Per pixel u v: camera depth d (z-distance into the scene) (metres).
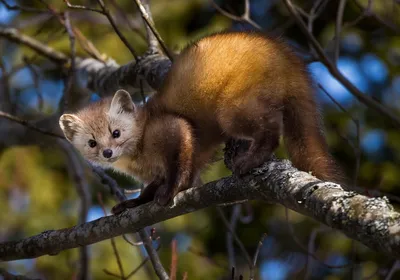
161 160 9.46
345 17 17.61
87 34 17.31
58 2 16.92
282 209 17.22
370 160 17.02
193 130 9.38
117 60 17.11
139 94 13.36
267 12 18.22
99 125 9.89
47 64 18.06
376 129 17.17
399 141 17.03
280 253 16.86
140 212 8.64
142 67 11.36
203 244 17.14
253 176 7.54
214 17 17.72
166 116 9.41
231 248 10.98
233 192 7.77
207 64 9.27
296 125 9.03
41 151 18.06
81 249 12.78
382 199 5.79
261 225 17.20
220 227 17.25
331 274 16.38
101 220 8.89
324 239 16.67
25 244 9.24
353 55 18.11
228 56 9.17
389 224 5.45
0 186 17.59
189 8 18.02
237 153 9.20
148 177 9.90
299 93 9.09
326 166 8.75
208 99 9.23
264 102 8.95
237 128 9.04
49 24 17.38
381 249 5.41
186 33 18.12
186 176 9.05
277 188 7.05
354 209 5.79
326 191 6.29
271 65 9.04
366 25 17.80
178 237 16.83
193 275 16.39
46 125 14.58
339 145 16.94
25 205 17.62
